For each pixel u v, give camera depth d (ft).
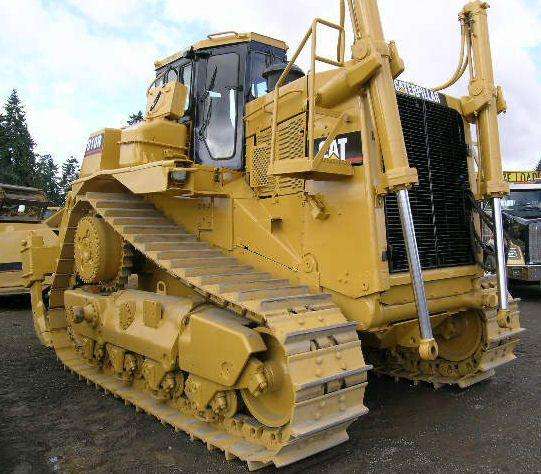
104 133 19.51
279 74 16.84
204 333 13.56
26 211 43.21
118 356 17.30
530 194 40.86
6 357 22.93
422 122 15.40
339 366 12.26
